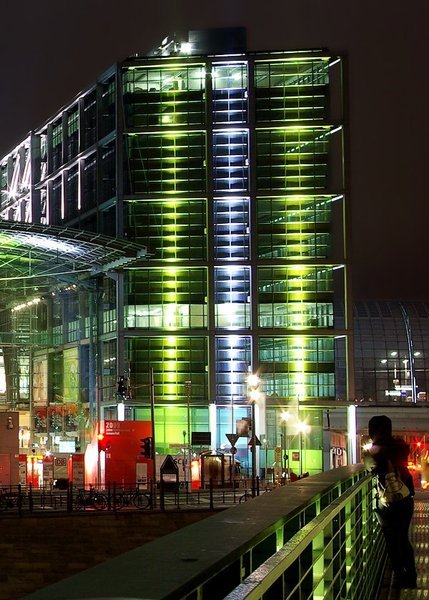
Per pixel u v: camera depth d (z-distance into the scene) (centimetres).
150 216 10556
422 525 2188
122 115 10631
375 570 1376
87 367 10425
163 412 10306
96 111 11106
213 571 361
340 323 10844
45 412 10312
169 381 10312
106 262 9294
